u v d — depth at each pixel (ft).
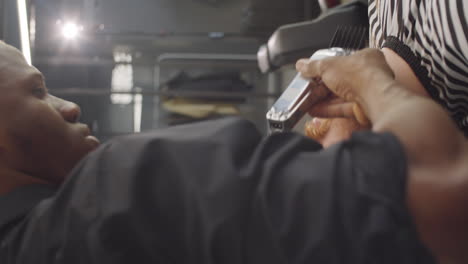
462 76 2.39
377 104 1.89
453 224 1.48
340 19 4.87
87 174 1.61
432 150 1.54
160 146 1.60
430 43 2.45
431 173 1.49
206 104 7.44
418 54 2.55
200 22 6.84
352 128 2.55
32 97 1.97
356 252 1.41
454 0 2.23
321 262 1.41
